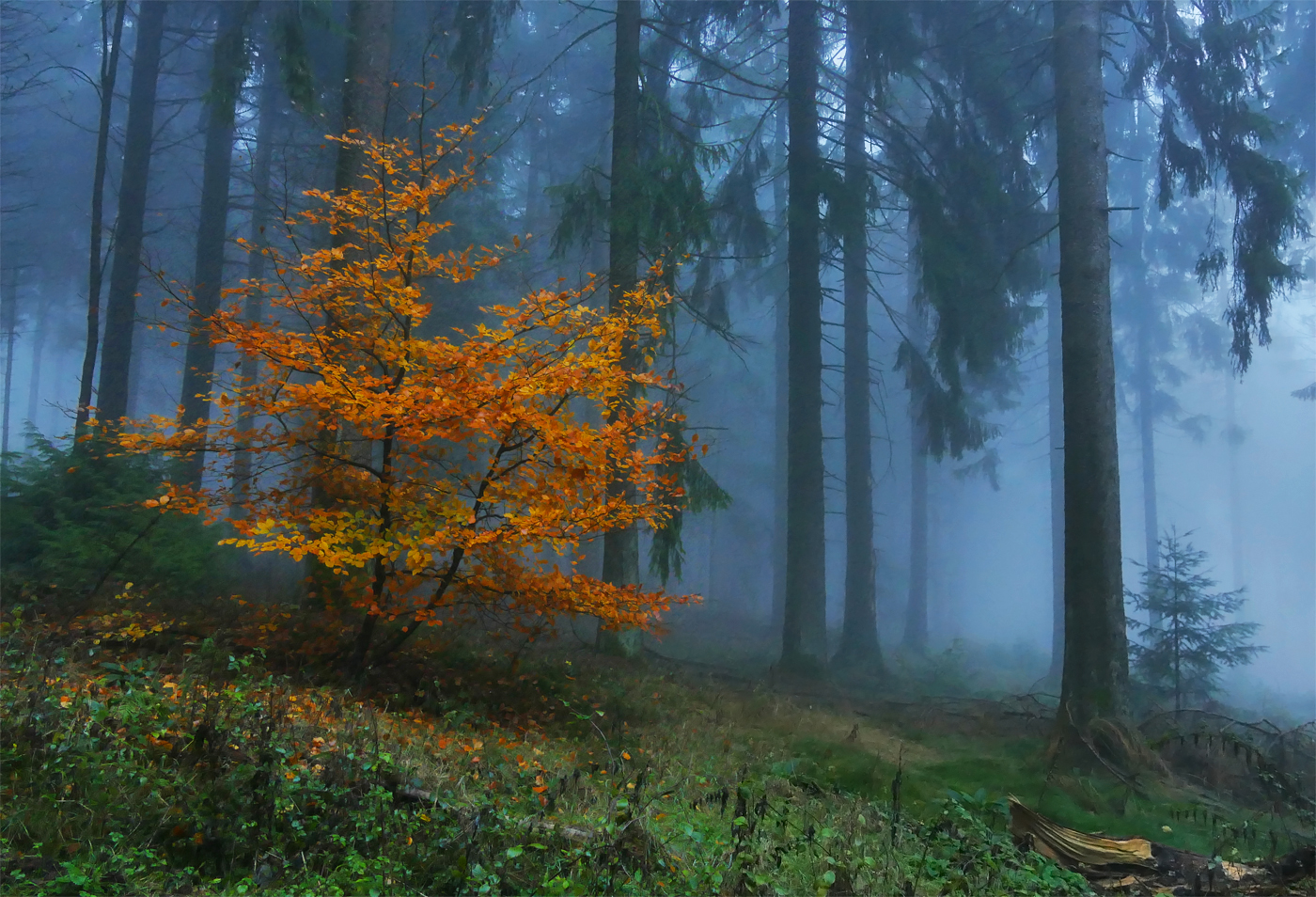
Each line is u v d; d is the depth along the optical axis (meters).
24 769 3.87
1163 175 12.36
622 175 11.93
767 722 9.12
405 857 3.76
